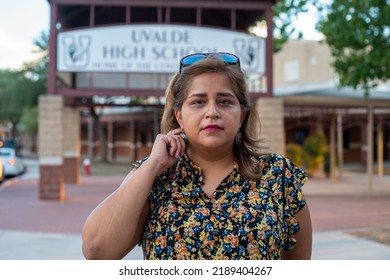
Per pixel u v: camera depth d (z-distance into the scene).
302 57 30.05
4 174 22.47
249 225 1.73
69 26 15.98
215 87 1.80
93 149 41.34
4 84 38.28
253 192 1.82
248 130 1.98
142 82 16.88
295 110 19.67
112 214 1.70
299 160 21.94
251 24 15.75
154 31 12.89
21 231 8.80
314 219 10.20
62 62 12.83
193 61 1.91
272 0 12.99
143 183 1.73
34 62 36.50
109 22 16.31
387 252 6.79
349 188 17.59
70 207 12.17
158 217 1.79
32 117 38.19
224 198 1.80
